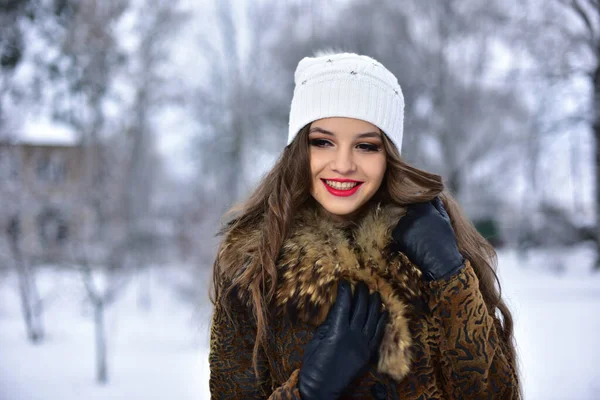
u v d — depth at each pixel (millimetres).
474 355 1279
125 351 7387
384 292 1356
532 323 7734
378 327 1330
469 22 16203
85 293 7160
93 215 7465
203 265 9828
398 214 1432
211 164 17109
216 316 1581
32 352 7477
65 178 7773
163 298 11047
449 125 16625
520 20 11766
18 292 8969
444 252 1331
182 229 10336
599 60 10875
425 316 1363
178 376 6141
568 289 11297
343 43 16734
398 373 1270
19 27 9047
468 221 1715
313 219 1543
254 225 1675
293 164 1533
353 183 1471
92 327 9055
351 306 1366
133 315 9906
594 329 7156
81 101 8445
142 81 11672
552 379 4973
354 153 1465
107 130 8312
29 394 5637
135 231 9078
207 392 5547
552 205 15352
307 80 1519
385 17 17031
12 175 7680
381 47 16812
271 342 1465
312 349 1327
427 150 17609
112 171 7910
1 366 6746
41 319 9570
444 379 1359
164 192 17375
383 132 1483
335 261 1394
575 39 11047
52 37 9148
